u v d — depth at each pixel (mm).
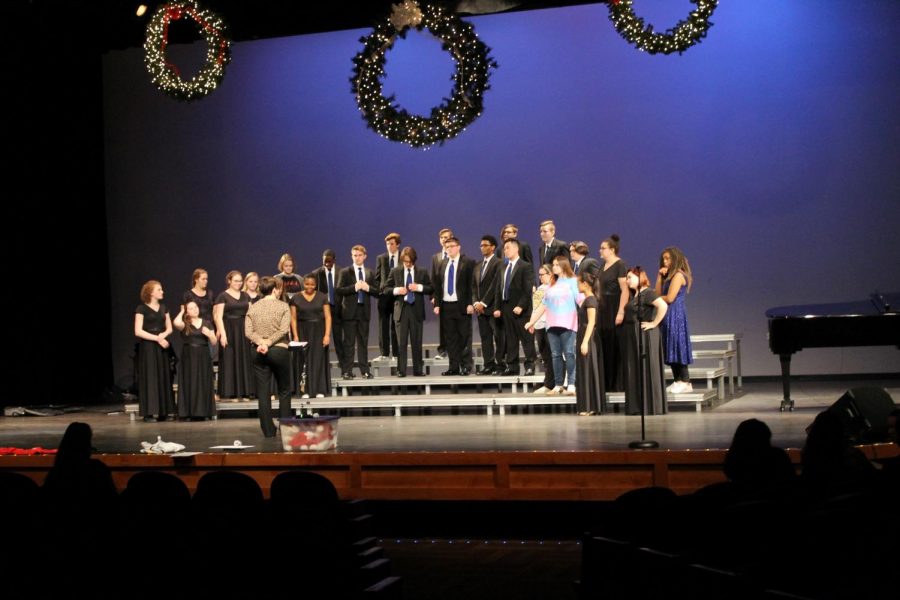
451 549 6543
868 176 12203
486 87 9117
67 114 13641
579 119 12992
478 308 10602
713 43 12602
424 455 6777
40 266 13195
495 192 13258
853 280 12258
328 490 4582
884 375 12352
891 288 12156
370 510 7328
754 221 12531
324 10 12414
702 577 3016
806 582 2938
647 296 8906
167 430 9125
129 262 14367
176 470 7156
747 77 12516
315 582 3574
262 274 14008
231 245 14102
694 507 3801
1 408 12492
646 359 8867
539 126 13109
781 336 8703
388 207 13617
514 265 10477
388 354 11555
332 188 13797
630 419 8570
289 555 3572
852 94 12234
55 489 4367
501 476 6660
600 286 9625
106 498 4375
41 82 13086
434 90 13219
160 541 3631
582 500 6570
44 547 3721
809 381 12438
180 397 10125
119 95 14336
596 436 7430
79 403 13391
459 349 10883
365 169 13680
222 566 3596
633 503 3895
